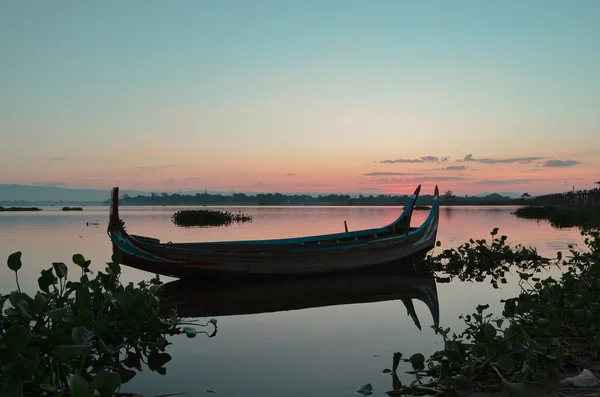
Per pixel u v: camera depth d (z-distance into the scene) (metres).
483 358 4.91
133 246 10.88
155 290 7.21
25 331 4.29
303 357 5.86
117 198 11.10
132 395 4.71
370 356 5.86
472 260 14.39
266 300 9.53
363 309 8.63
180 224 35.94
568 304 6.30
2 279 10.86
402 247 13.48
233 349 6.21
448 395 4.41
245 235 23.81
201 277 11.34
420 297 9.73
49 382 4.38
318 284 11.31
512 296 9.73
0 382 4.22
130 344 6.41
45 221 41.06
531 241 20.25
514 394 4.11
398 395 4.55
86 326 5.15
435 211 15.04
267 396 4.64
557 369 4.76
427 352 6.01
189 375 5.27
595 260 11.73
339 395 4.65
